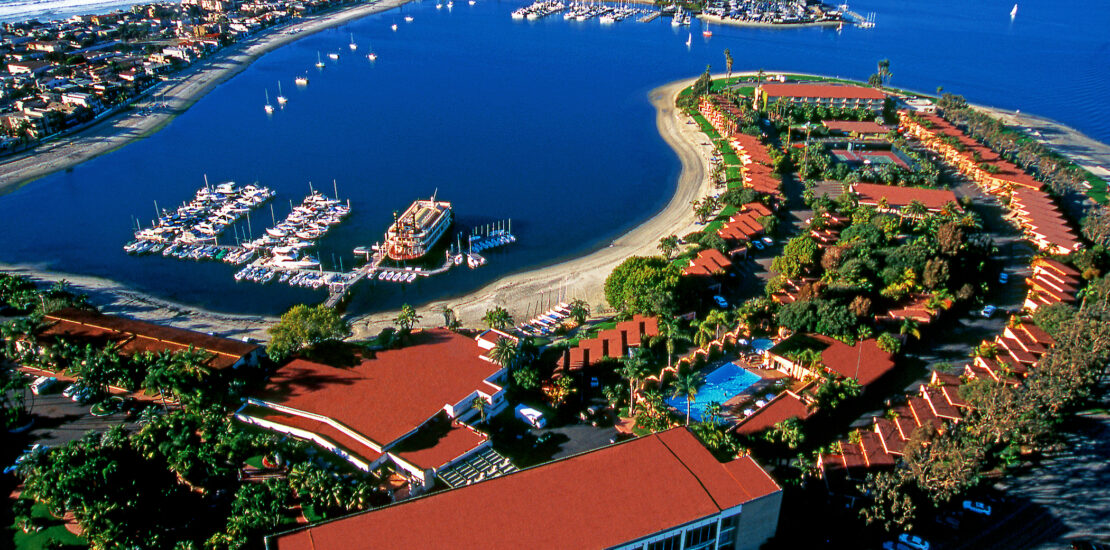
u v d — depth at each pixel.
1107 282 154.75
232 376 128.38
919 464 102.19
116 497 94.00
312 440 111.69
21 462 101.88
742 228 193.88
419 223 197.25
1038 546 95.75
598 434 118.75
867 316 146.75
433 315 165.38
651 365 137.00
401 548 83.31
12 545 93.88
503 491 92.25
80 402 122.94
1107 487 106.62
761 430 116.38
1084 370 123.31
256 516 91.50
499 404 124.50
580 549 83.31
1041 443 115.06
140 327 140.00
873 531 98.19
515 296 174.62
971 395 119.50
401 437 110.38
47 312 144.38
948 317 157.88
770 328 150.38
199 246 196.00
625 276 155.88
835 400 121.31
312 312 135.25
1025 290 171.00
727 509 89.25
